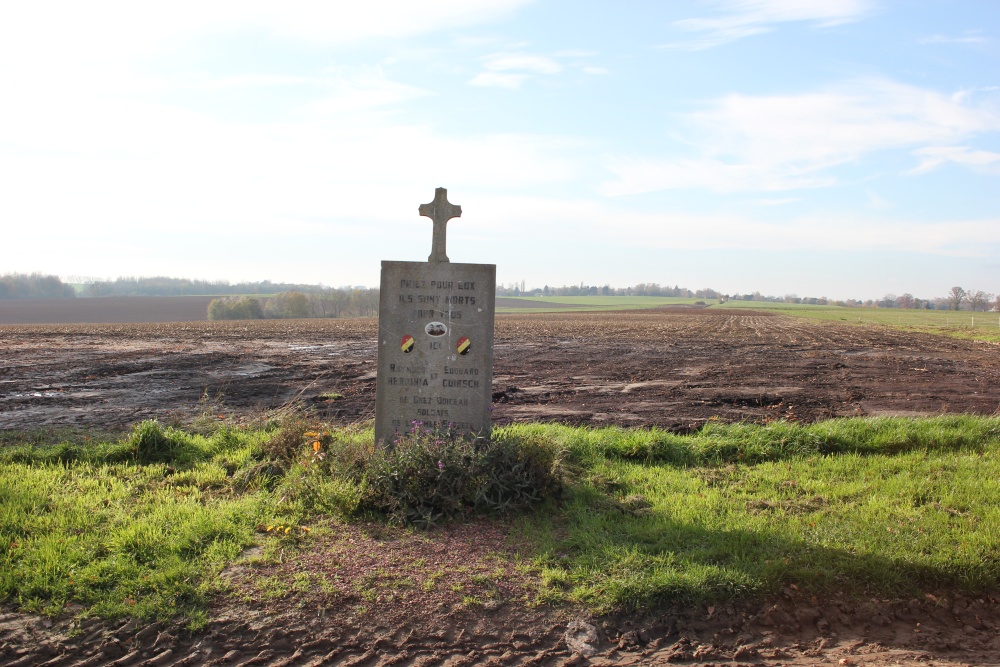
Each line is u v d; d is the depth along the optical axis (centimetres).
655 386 1662
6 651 430
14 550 535
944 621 507
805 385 1702
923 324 6150
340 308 9406
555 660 451
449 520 642
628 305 14262
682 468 845
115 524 602
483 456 694
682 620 496
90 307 9419
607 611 500
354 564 552
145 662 430
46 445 858
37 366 1953
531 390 1586
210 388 1545
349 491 661
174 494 693
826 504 708
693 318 7169
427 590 516
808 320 6888
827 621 501
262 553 566
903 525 636
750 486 766
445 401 776
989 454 879
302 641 455
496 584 529
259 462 802
